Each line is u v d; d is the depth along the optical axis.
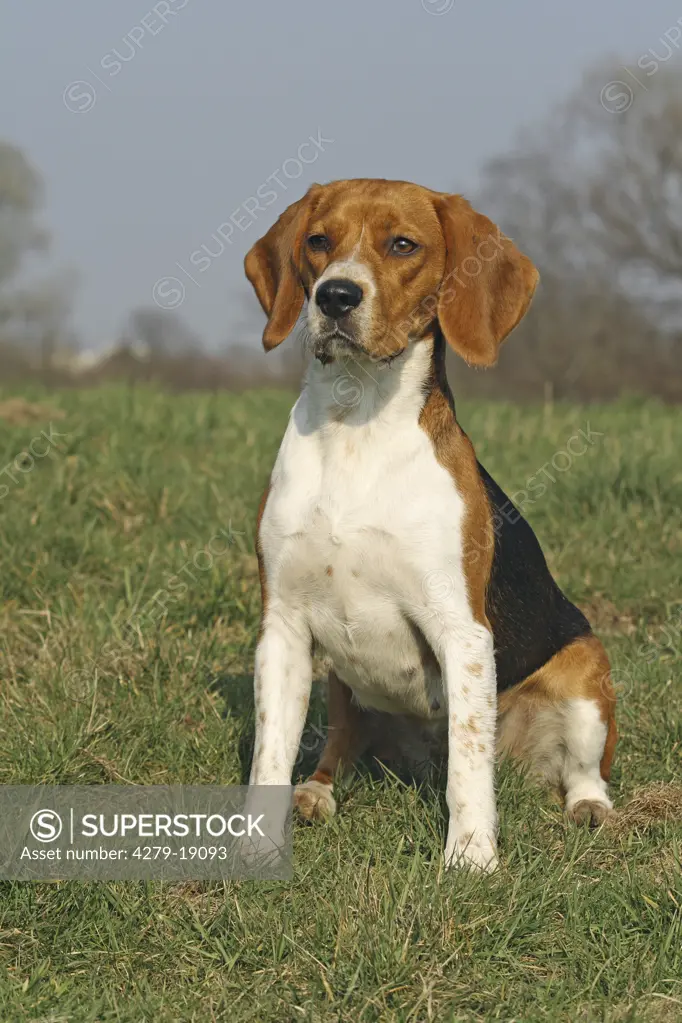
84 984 4.05
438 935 4.18
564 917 4.50
